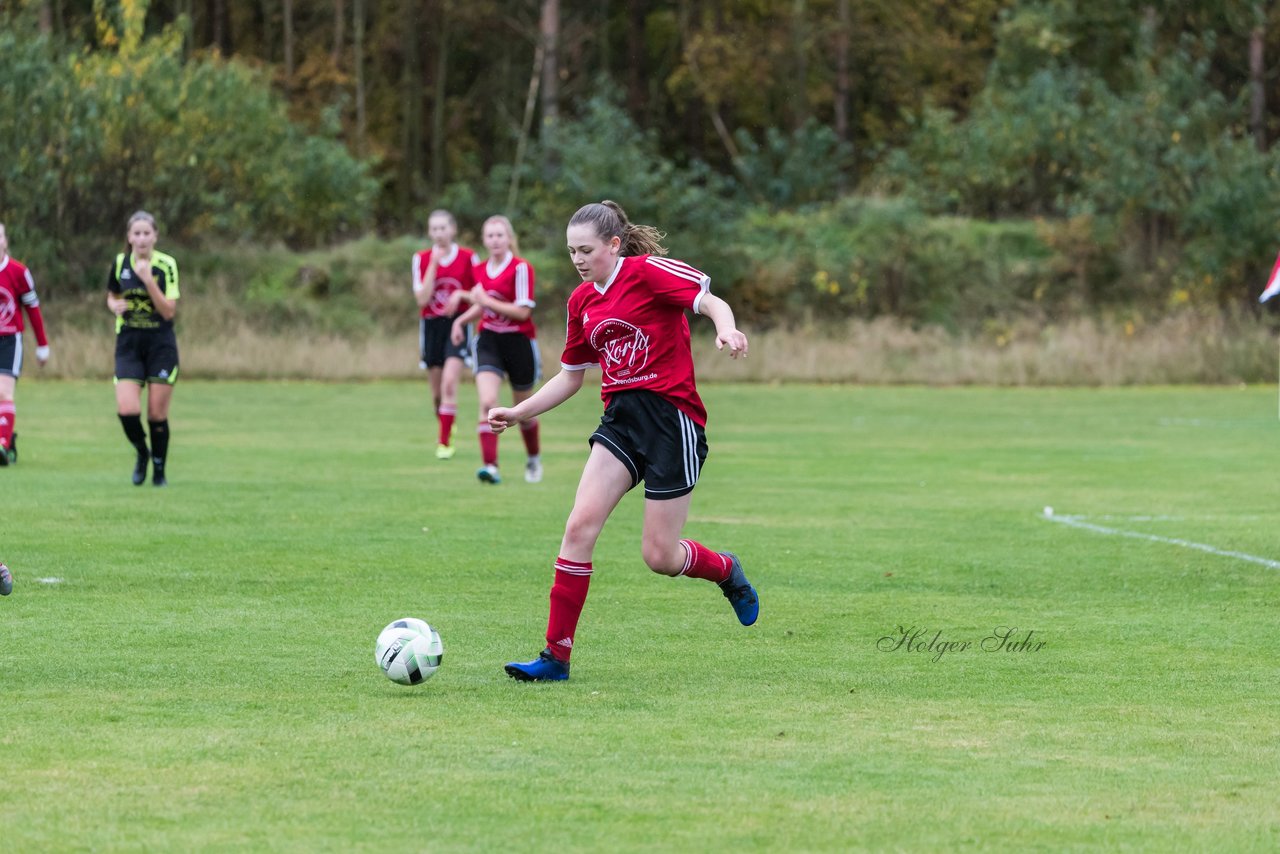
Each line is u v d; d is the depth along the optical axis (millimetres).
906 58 172750
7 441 50750
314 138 136750
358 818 14930
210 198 124000
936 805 15484
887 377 110500
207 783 16047
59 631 24375
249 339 106625
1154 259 130750
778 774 16594
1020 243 135000
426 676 20547
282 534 36000
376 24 177875
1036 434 69688
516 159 172125
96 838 14273
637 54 180625
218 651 23016
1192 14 157625
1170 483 49688
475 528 37438
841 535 37188
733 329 20547
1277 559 33625
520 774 16500
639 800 15586
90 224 118750
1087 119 141000
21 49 114062
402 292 124688
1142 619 26562
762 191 154625
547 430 72312
